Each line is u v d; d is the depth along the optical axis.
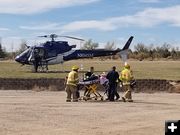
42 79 33.22
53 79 33.19
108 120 16.22
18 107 20.59
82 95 27.86
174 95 29.59
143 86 33.00
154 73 41.47
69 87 24.17
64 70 48.22
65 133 13.15
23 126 14.48
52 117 16.94
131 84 24.66
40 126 14.52
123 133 13.24
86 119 16.44
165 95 29.58
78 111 19.20
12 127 14.25
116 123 15.41
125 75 24.47
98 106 21.59
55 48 46.88
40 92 30.86
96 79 25.17
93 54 50.34
